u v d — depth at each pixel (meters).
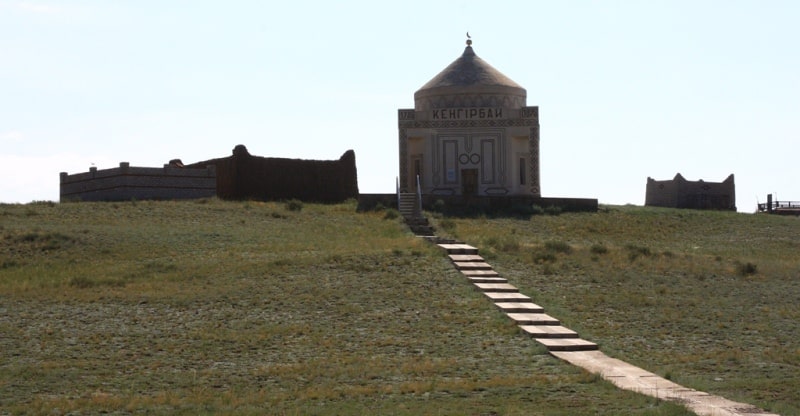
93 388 20.50
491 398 18.78
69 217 41.00
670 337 26.42
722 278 34.28
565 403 18.16
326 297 29.17
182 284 30.86
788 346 25.53
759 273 35.44
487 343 24.66
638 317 28.53
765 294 32.03
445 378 21.08
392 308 28.19
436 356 23.47
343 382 20.86
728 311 29.56
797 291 32.66
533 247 38.59
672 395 18.83
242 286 30.39
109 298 29.08
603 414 17.20
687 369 22.66
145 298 29.03
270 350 24.05
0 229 37.44
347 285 30.59
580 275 33.62
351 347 24.36
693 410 17.31
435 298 29.36
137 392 20.19
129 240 37.03
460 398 18.89
